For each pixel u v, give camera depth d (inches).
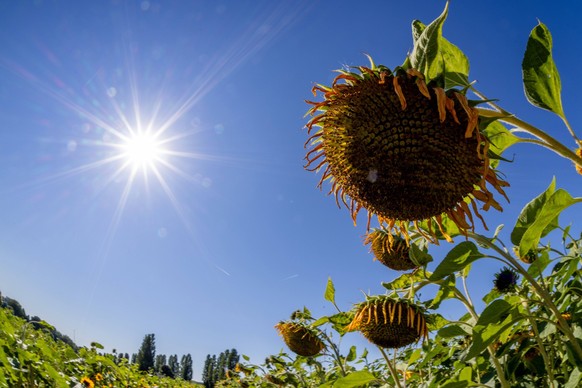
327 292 38.6
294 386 49.9
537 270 24.1
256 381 57.3
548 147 17.3
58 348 51.0
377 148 17.4
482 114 16.9
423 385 30.2
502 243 25.8
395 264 31.3
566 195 17.3
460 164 17.1
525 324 25.7
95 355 57.0
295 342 40.8
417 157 17.0
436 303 25.7
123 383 66.1
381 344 28.4
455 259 19.8
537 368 25.5
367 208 20.6
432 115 17.0
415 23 18.3
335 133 18.9
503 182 17.9
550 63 18.1
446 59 18.1
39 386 33.4
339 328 37.3
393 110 17.3
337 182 20.7
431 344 32.2
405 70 17.5
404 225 21.8
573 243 27.0
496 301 18.6
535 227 17.9
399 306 27.6
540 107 18.2
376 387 36.6
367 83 18.0
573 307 24.1
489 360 25.7
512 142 18.6
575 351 19.6
